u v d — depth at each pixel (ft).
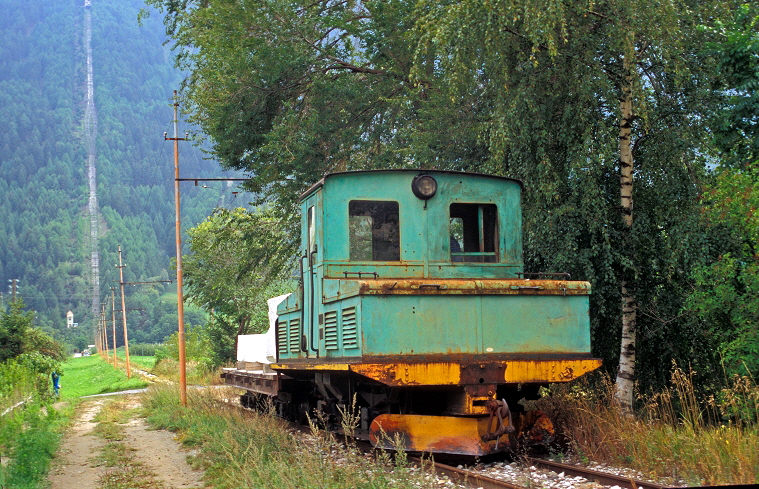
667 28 54.19
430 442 42.47
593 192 57.52
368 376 40.19
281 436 52.11
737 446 37.60
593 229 58.03
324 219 48.03
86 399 143.43
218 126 99.40
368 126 103.65
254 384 80.53
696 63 59.47
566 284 44.47
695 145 57.93
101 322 496.23
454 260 47.98
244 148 102.06
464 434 42.11
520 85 60.23
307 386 66.08
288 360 59.41
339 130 98.78
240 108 97.50
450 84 61.82
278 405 75.97
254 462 41.37
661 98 60.44
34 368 128.36
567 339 44.32
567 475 38.83
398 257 47.47
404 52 94.53
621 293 61.67
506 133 58.54
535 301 44.01
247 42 95.14
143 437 68.74
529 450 44.93
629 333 60.08
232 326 188.44
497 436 41.22
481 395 42.04
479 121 73.97
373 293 40.98
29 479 44.21
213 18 97.81
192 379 176.04
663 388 62.69
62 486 44.24
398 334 41.29
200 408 82.43
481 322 42.73
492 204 49.06
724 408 52.42
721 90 58.59
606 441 43.52
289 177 97.04
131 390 173.88
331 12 103.09
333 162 99.14
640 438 41.88
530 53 61.57
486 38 57.88
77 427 83.51
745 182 53.72
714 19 60.03
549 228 58.90
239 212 115.96
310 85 97.55
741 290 54.54
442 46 60.03
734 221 55.11
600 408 50.49
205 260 180.75
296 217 101.96
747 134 56.65
